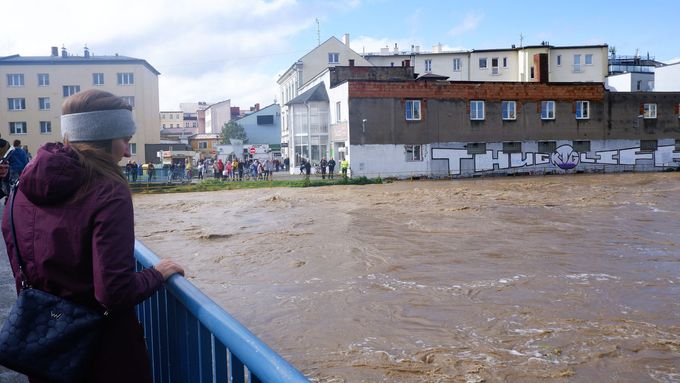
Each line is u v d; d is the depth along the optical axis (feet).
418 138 152.87
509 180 139.23
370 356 22.36
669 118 169.68
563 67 237.25
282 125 237.86
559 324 25.77
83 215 6.14
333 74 166.09
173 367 8.49
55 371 6.12
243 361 5.65
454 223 59.47
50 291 6.41
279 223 63.00
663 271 36.17
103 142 6.73
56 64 210.79
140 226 64.03
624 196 88.74
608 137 166.40
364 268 38.17
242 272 38.01
